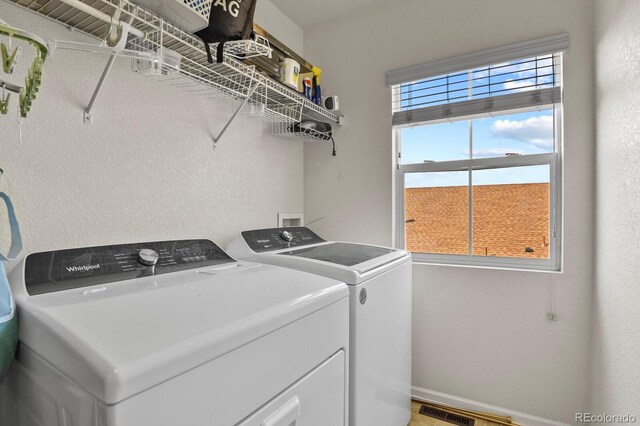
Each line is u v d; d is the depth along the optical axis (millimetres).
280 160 2176
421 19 2072
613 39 1336
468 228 2051
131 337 572
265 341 736
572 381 1718
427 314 2062
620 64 1248
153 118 1372
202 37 1110
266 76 1554
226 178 1737
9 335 660
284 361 793
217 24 1082
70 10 1001
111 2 934
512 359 1852
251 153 1910
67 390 547
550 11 1745
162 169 1412
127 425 486
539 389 1792
